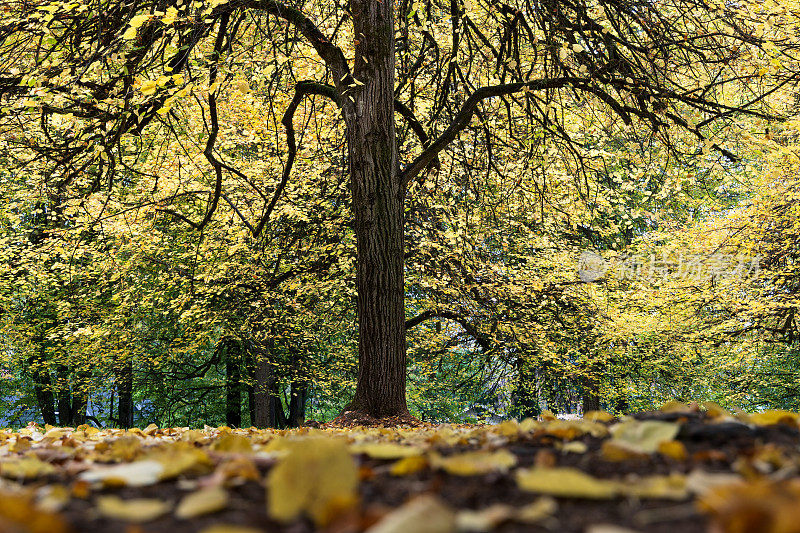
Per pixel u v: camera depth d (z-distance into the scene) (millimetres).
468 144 11078
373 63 7613
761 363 18438
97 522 1168
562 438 2285
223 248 12297
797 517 818
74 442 2930
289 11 7504
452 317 12594
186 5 6559
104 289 14312
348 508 1080
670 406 2783
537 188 10531
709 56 8711
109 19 6574
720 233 13008
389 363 7398
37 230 14586
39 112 7426
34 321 16406
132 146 12250
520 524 1082
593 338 14578
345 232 12148
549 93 9039
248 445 2305
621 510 1165
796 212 11938
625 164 14305
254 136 11141
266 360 15117
